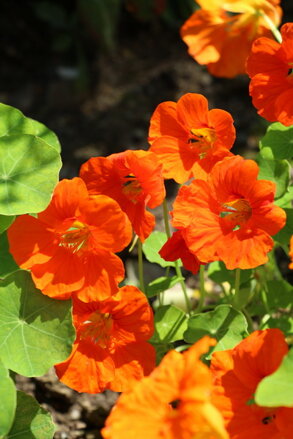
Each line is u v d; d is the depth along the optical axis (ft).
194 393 2.38
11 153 2.71
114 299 2.66
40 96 4.32
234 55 3.10
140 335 2.69
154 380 2.42
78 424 3.10
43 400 3.13
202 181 2.67
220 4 3.05
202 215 2.67
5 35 4.63
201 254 2.65
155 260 2.96
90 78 4.45
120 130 4.08
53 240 2.67
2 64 4.50
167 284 2.86
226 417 2.57
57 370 2.69
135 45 4.73
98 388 2.69
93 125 4.13
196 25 3.09
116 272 2.64
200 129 2.77
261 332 2.56
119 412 2.42
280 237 2.85
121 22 4.85
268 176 2.88
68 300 2.67
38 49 4.61
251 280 3.06
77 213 2.63
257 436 2.55
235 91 4.27
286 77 2.76
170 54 4.63
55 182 2.67
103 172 2.72
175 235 2.73
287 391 2.46
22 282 2.69
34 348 2.66
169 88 4.37
